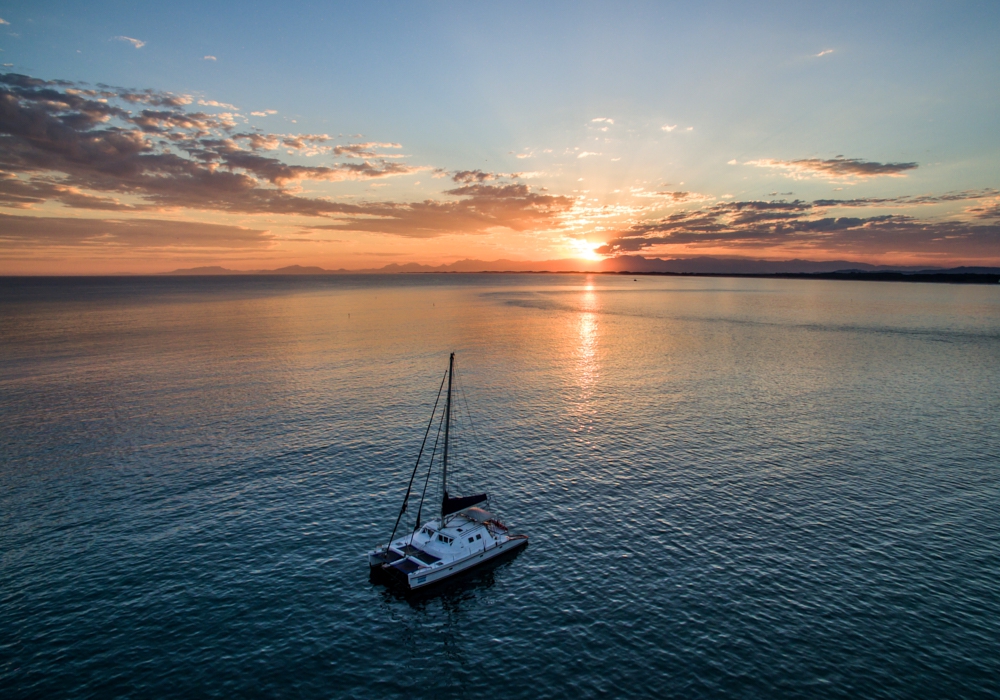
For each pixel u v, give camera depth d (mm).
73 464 53594
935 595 34281
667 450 57812
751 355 111500
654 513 44906
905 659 29172
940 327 157625
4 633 31031
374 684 28172
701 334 144375
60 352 111250
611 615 33188
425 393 79500
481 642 31250
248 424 65250
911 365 100625
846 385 85375
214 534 41781
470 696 27375
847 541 40406
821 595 34438
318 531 42500
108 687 27484
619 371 95750
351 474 52156
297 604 34312
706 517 44125
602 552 39781
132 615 32781
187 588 35469
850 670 28500
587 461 55094
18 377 88562
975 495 47125
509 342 129250
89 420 66438
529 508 46062
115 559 38375
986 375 92125
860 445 58938
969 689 27188
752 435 62094
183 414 68875
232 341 127562
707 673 28500
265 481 50469
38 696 26844
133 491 48250
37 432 62188
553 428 64688
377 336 138000
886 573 36531
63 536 41094
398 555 38312
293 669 29031
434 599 35062
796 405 73938
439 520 41938
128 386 82625
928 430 63625
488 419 67938
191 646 30453
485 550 38875
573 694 27438
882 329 153500
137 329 148875
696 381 88062
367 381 86625
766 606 33531
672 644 30641
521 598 35062
